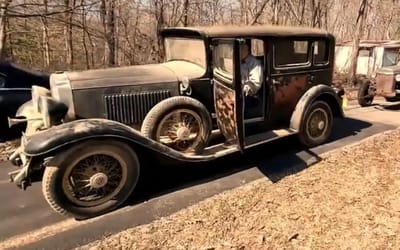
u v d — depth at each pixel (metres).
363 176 4.64
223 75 4.52
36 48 12.60
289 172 4.90
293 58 5.56
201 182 4.68
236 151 4.69
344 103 8.83
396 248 3.21
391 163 5.06
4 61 6.34
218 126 4.95
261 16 13.86
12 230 3.68
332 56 6.09
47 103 4.12
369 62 12.68
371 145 5.87
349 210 3.83
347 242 3.30
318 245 3.28
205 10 13.14
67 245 3.42
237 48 4.04
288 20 14.18
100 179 3.87
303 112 5.60
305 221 3.65
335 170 4.88
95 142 3.76
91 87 4.34
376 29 21.70
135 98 4.53
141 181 4.57
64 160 3.66
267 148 5.80
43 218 3.91
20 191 4.51
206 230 3.56
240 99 4.20
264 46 5.20
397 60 10.86
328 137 6.18
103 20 10.78
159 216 3.88
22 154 3.96
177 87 4.74
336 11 20.61
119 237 3.51
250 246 3.29
